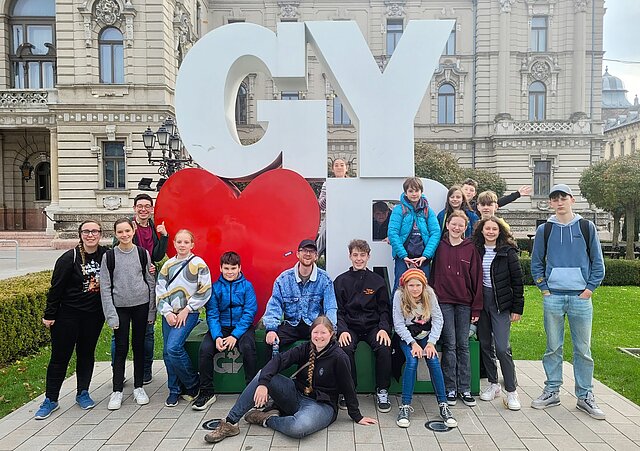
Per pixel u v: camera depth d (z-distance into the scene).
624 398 4.41
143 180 11.95
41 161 24.02
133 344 4.28
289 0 29.27
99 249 4.20
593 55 27.78
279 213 4.82
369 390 4.40
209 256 4.88
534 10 28.11
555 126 27.42
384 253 4.96
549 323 4.12
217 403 4.26
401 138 4.98
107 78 21.03
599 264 3.95
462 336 4.19
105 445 3.53
